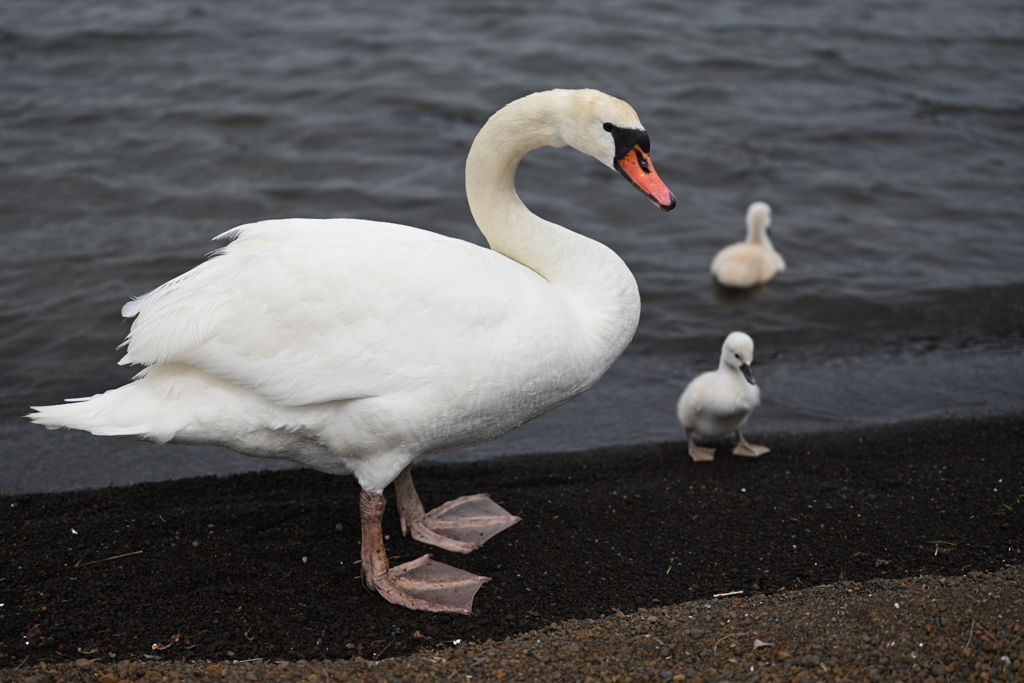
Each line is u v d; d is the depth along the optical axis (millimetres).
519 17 16750
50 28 15469
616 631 4480
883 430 7102
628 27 16500
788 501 5973
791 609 4559
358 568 5258
